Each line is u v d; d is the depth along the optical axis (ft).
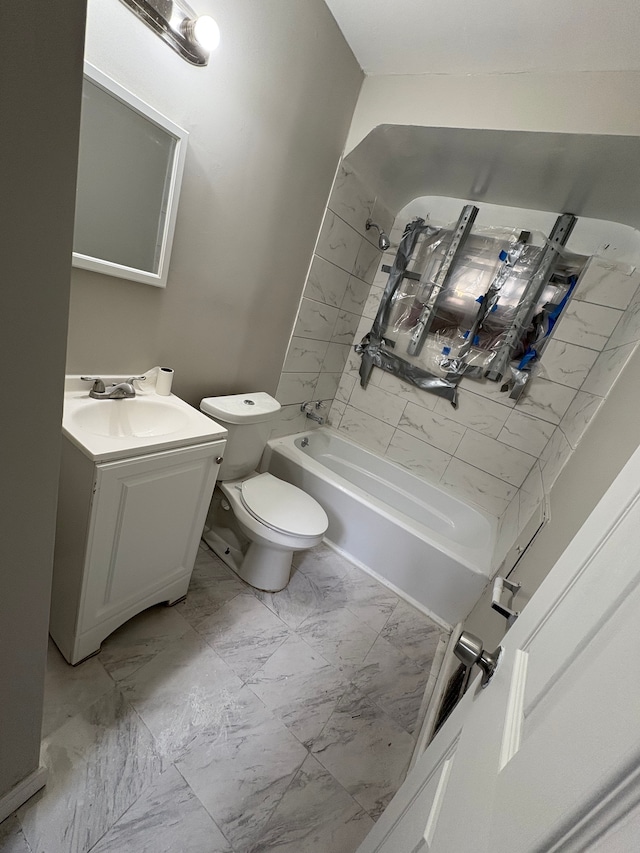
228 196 4.49
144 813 2.97
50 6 1.15
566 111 4.40
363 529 6.44
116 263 3.74
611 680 0.88
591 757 0.81
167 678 3.97
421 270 7.33
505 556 5.24
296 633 4.96
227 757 3.47
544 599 1.63
